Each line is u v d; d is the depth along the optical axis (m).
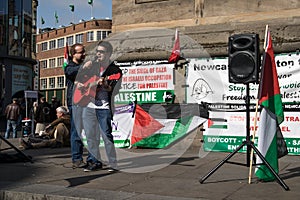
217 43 10.10
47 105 16.00
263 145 6.53
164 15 10.95
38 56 71.38
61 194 5.73
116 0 11.58
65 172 7.39
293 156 9.18
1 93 29.39
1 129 23.70
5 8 30.00
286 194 5.68
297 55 9.23
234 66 6.52
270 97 6.64
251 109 9.56
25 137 15.25
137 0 11.29
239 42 6.50
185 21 10.66
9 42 30.17
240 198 5.47
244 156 9.12
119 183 6.46
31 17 33.03
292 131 9.24
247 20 9.94
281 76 9.37
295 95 9.23
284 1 9.59
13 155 8.50
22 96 18.05
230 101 9.84
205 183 6.41
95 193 5.77
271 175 6.47
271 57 6.66
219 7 10.27
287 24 9.39
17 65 30.73
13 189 6.07
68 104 7.61
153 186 6.23
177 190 5.95
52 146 11.26
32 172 7.42
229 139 9.81
